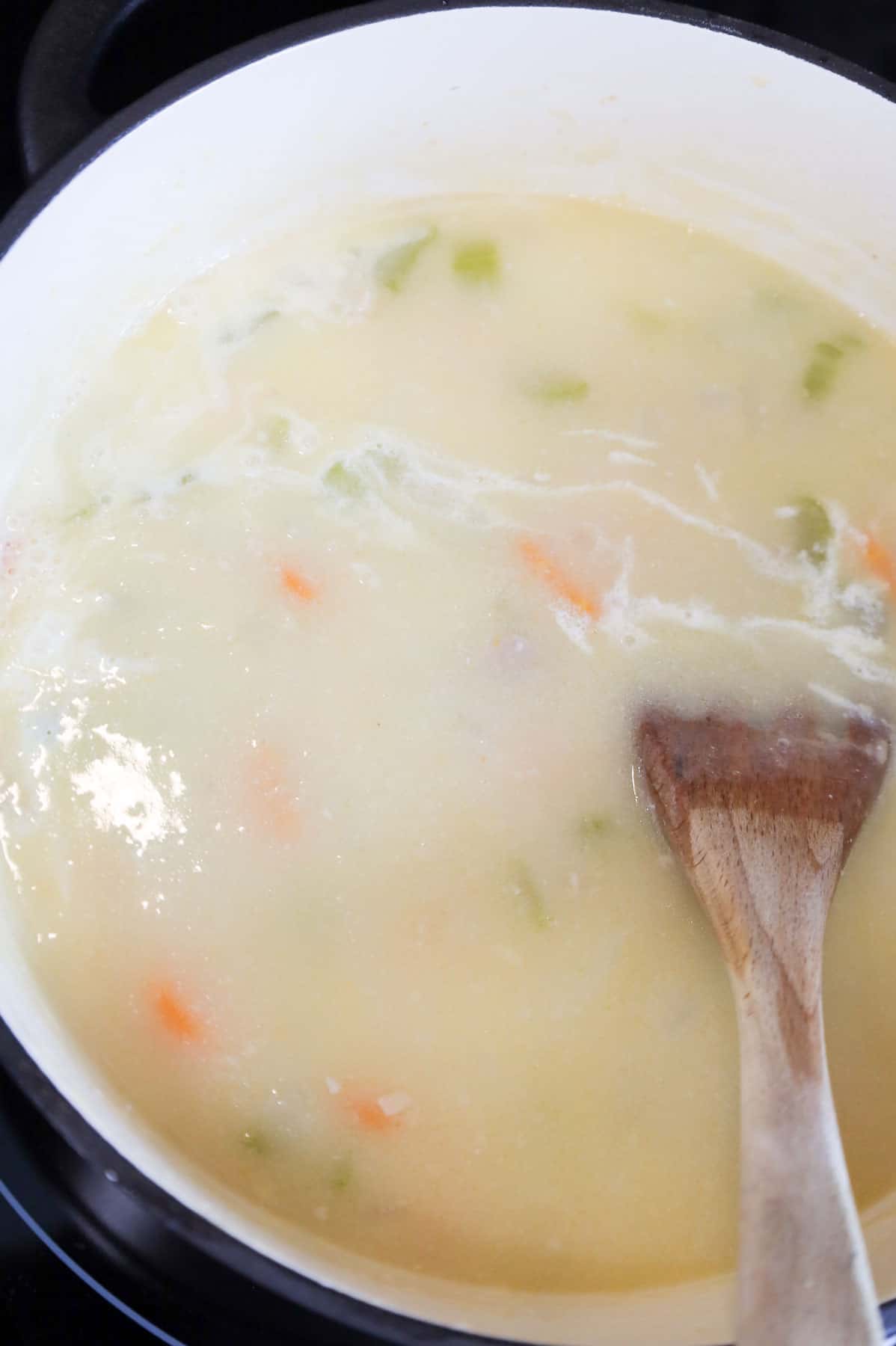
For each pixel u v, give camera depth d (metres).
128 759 0.53
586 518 0.55
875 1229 0.49
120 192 0.54
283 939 0.51
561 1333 0.46
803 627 0.55
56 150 0.55
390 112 0.56
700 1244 0.49
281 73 0.54
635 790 0.53
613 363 0.58
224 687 0.53
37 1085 0.45
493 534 0.55
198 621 0.54
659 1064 0.51
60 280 0.54
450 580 0.55
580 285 0.59
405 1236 0.49
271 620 0.54
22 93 0.55
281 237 0.58
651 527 0.55
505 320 0.58
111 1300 0.49
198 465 0.55
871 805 0.52
